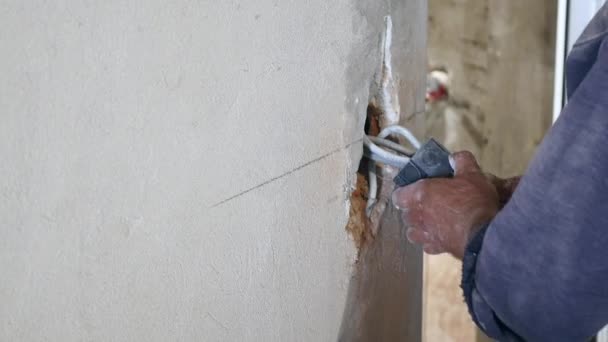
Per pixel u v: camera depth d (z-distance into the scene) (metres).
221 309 0.65
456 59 2.91
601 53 0.58
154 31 0.50
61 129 0.44
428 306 2.24
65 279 0.46
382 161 0.87
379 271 0.98
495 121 2.56
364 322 0.96
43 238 0.44
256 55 0.63
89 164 0.47
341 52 0.77
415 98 1.03
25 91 0.41
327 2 0.73
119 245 0.51
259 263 0.70
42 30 0.42
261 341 0.72
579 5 1.25
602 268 0.59
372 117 0.92
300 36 0.69
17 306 0.43
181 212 0.57
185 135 0.55
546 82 2.07
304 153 0.74
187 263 0.59
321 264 0.82
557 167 0.59
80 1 0.44
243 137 0.63
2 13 0.39
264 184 0.68
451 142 3.04
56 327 0.46
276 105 0.67
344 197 0.85
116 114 0.48
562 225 0.59
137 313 0.54
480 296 0.70
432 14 2.98
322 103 0.75
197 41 0.55
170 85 0.53
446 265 2.40
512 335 0.72
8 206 0.41
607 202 0.57
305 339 0.81
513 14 2.33
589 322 0.63
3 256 0.42
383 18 0.86
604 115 0.56
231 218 0.64
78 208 0.46
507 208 0.65
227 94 0.60
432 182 0.77
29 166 0.42
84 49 0.45
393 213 0.99
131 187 0.51
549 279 0.61
